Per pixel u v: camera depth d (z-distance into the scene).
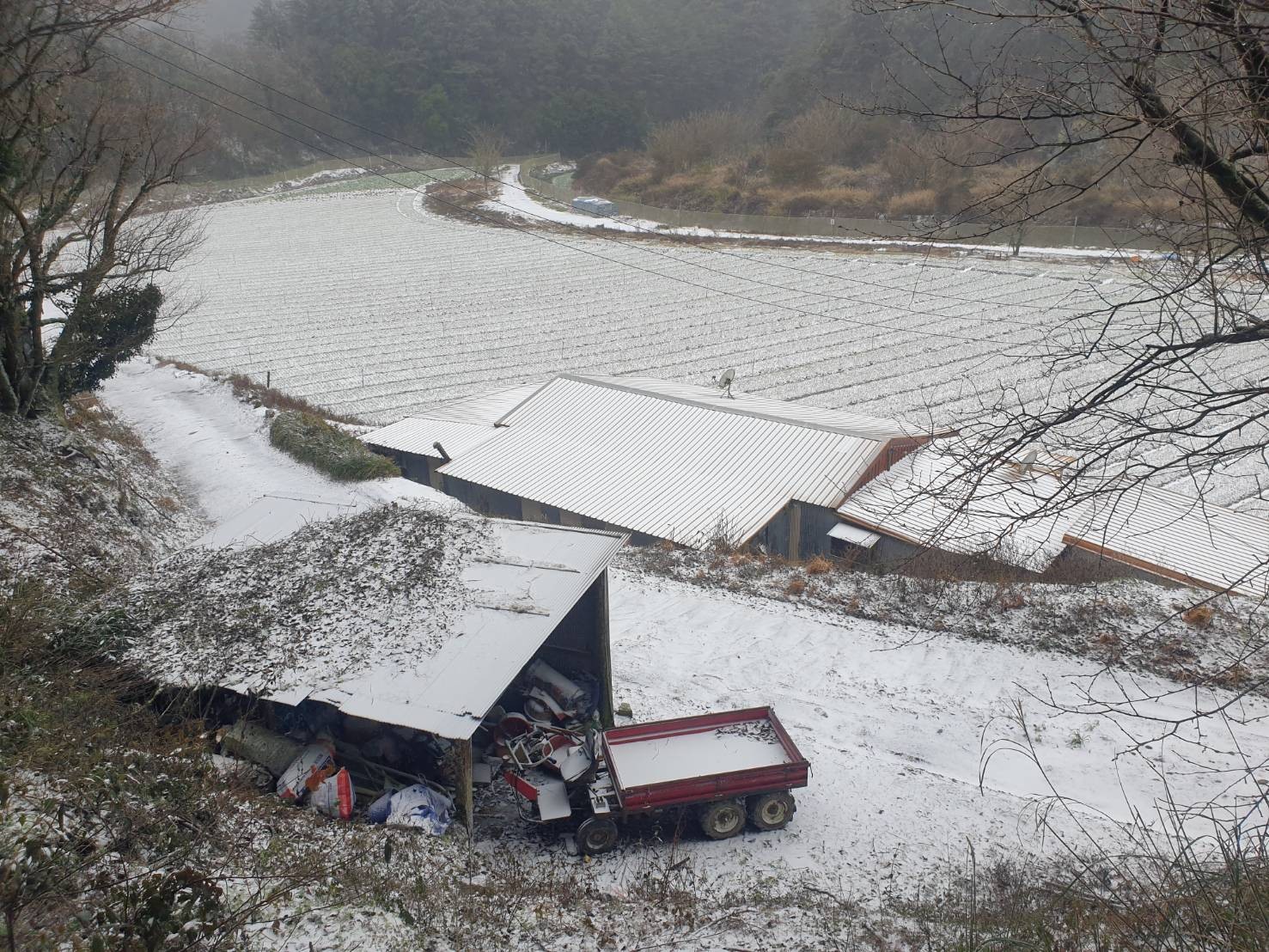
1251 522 20.89
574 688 11.69
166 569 11.91
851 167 74.81
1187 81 6.45
